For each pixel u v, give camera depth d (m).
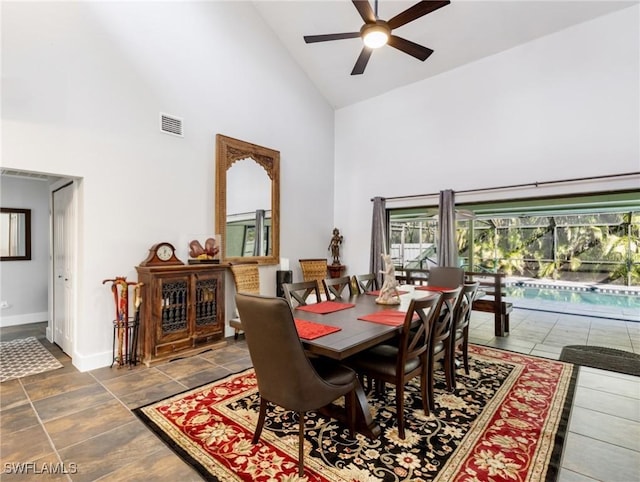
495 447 1.97
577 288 7.43
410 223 6.53
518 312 6.21
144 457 1.89
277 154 5.11
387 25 3.01
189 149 4.04
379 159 5.93
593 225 7.17
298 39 5.16
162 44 3.79
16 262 4.90
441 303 2.37
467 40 4.61
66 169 3.07
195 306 3.67
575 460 1.86
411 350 2.16
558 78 4.28
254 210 4.78
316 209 6.03
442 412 2.39
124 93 3.47
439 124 5.27
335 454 1.91
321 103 6.14
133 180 3.53
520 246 8.05
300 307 2.80
